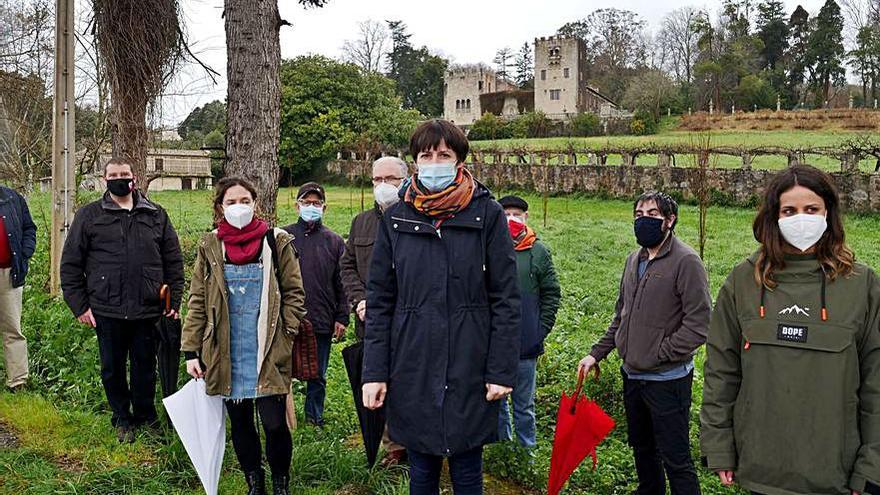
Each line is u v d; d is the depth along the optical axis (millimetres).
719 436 2934
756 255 2902
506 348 3127
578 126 53219
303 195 5453
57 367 6145
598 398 5719
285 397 4074
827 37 68000
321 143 39625
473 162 31344
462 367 3104
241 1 7242
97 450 4703
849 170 19938
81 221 4961
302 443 4867
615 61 82062
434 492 3295
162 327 4875
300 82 39562
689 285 3893
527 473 4555
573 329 8906
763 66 73312
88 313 4992
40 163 14055
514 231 4871
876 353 2650
